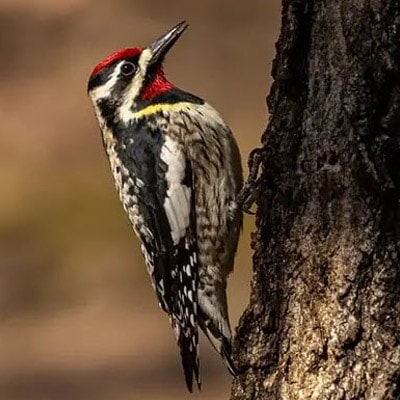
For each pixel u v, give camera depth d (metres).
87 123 24.62
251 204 10.72
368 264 9.11
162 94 11.25
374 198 9.06
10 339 19.25
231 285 18.75
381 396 9.09
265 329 9.70
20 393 17.69
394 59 9.05
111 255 21.02
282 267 9.56
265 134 9.97
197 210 11.13
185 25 11.44
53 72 26.34
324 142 9.30
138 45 26.77
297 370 9.44
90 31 27.58
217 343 11.30
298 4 9.51
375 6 9.10
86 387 17.70
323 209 9.30
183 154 11.07
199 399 17.09
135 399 17.31
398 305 9.05
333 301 9.23
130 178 11.33
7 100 25.36
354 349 9.17
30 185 22.50
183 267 11.29
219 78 24.95
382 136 9.05
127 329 19.28
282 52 9.66
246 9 27.06
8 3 28.52
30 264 20.92
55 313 19.89
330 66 9.30
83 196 22.06
